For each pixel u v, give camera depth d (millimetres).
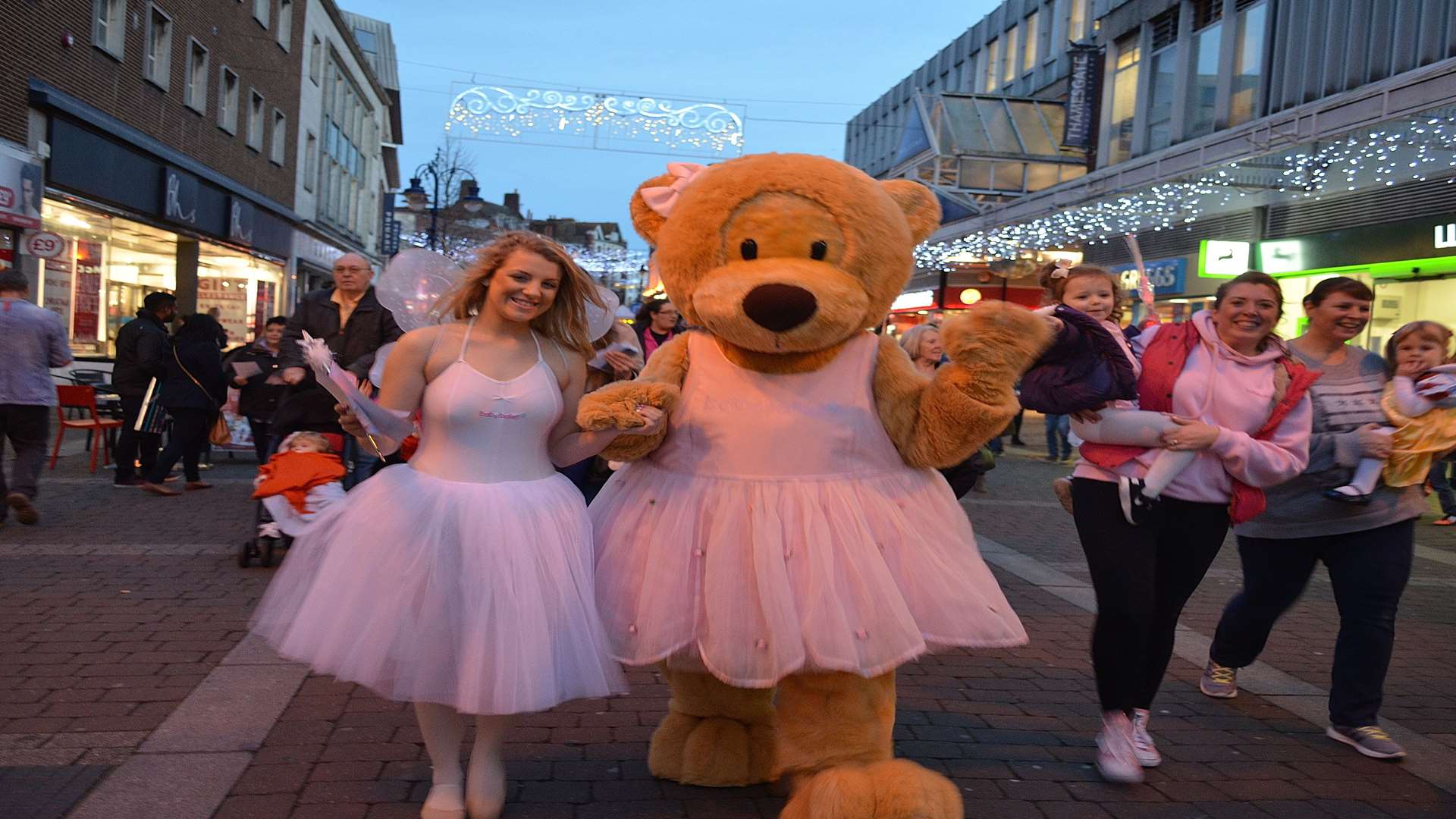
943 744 4188
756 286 3076
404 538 3113
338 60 37125
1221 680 4883
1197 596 7141
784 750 3172
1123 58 26891
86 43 17688
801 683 3180
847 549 3172
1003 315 3197
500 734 3289
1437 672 5480
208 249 24453
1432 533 10242
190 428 9898
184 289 23516
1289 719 4645
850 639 3033
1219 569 8250
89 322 19203
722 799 3547
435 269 3652
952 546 3381
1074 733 4379
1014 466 15312
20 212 15383
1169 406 4090
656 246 3557
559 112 21609
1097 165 28031
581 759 3863
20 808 3244
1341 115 15805
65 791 3377
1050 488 13000
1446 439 4148
